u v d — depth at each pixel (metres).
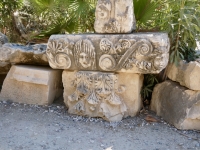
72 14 3.76
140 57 2.52
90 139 2.39
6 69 3.45
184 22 2.75
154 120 2.78
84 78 2.76
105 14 2.66
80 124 2.70
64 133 2.49
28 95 3.17
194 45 2.92
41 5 3.93
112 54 2.60
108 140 2.39
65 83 2.95
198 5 2.87
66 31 4.02
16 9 5.48
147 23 3.39
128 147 2.27
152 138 2.43
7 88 3.24
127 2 2.59
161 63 2.48
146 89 3.06
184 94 2.62
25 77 3.09
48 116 2.87
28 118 2.80
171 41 2.91
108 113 2.75
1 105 3.12
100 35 2.63
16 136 2.39
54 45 2.77
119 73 2.76
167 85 2.91
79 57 2.71
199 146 2.29
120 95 2.82
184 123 2.55
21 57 3.17
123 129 2.61
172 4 2.99
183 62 2.74
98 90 2.73
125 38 2.54
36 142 2.30
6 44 3.30
